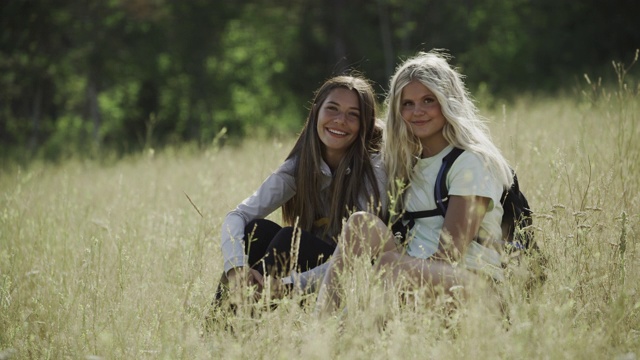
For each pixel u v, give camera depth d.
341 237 5.66
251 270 6.23
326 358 4.76
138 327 5.81
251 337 5.25
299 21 44.25
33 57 38.03
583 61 41.66
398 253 5.79
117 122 44.78
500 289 5.45
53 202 10.44
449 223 5.85
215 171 11.85
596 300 5.54
